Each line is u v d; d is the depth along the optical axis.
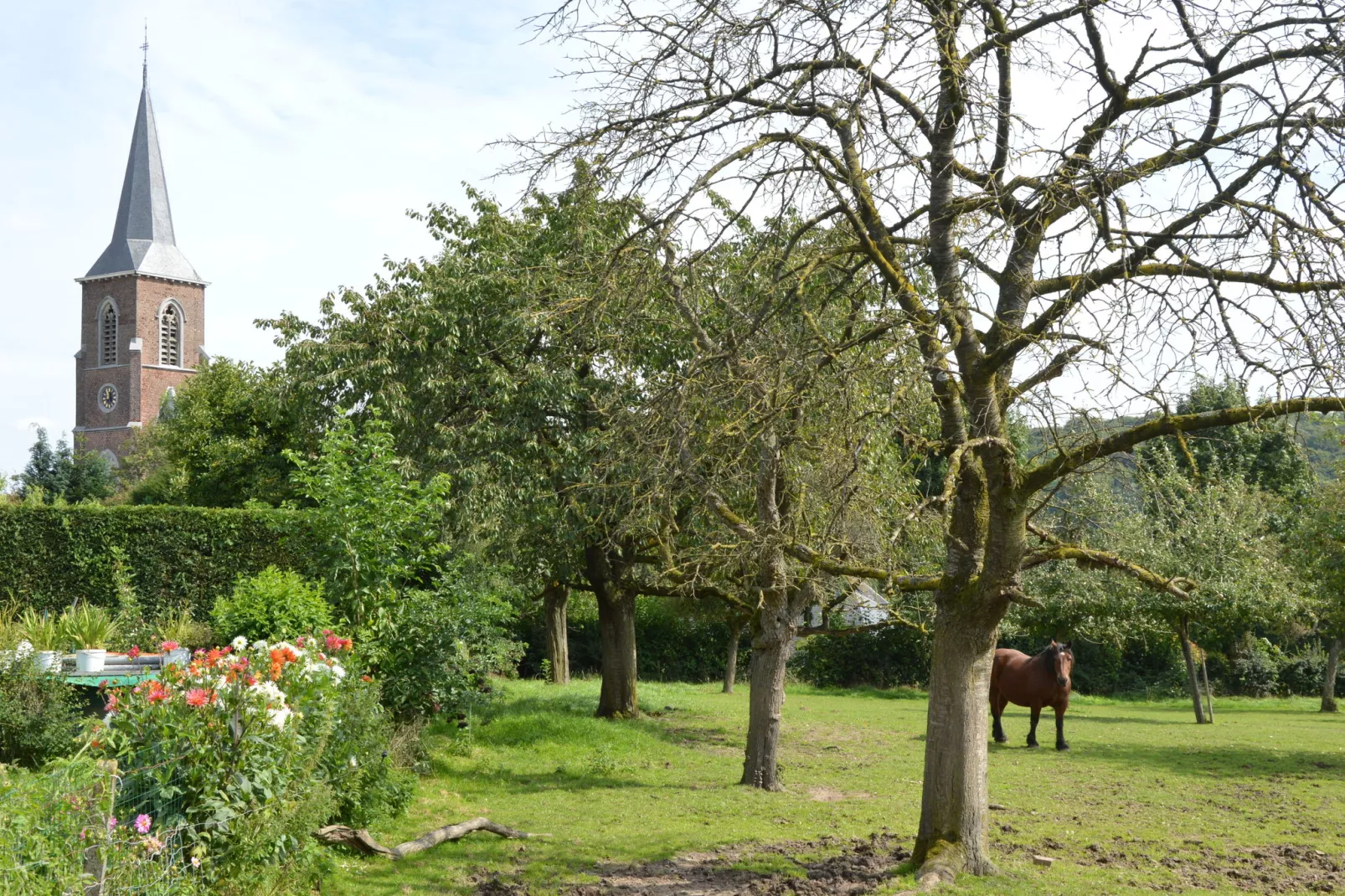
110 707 6.97
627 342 12.06
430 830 9.61
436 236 17.98
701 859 8.94
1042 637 30.12
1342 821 11.25
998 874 7.89
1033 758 16.58
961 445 7.12
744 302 9.33
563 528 16.52
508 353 15.90
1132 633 24.30
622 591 19.25
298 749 7.61
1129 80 7.53
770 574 12.74
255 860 6.75
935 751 8.10
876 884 7.87
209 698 6.93
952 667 8.05
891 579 8.83
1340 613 22.11
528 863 8.71
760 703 12.99
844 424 7.69
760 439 9.12
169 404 67.31
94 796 5.66
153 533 18.33
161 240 101.00
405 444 16.00
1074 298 6.89
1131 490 8.28
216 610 12.27
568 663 27.34
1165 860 9.09
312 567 12.57
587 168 8.61
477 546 17.33
